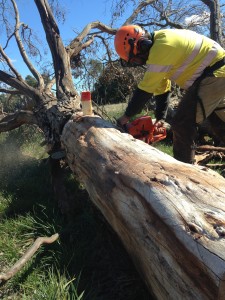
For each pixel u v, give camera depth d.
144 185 2.06
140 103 3.29
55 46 5.34
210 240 1.55
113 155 2.67
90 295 2.41
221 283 1.41
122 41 3.30
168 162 2.32
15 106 7.94
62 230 3.13
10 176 4.71
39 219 3.32
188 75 3.43
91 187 2.84
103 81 7.42
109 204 2.44
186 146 3.80
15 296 2.48
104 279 2.62
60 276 2.57
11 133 6.42
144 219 1.97
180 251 1.65
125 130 3.46
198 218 1.68
